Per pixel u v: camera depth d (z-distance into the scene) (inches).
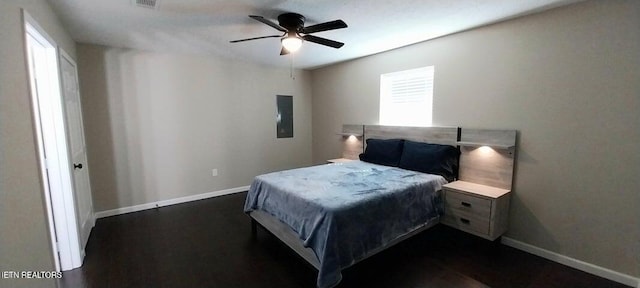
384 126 161.8
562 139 97.0
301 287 87.2
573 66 93.0
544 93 100.0
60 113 92.8
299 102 218.5
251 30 119.5
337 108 199.0
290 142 216.8
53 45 89.7
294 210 95.8
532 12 99.7
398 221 100.2
